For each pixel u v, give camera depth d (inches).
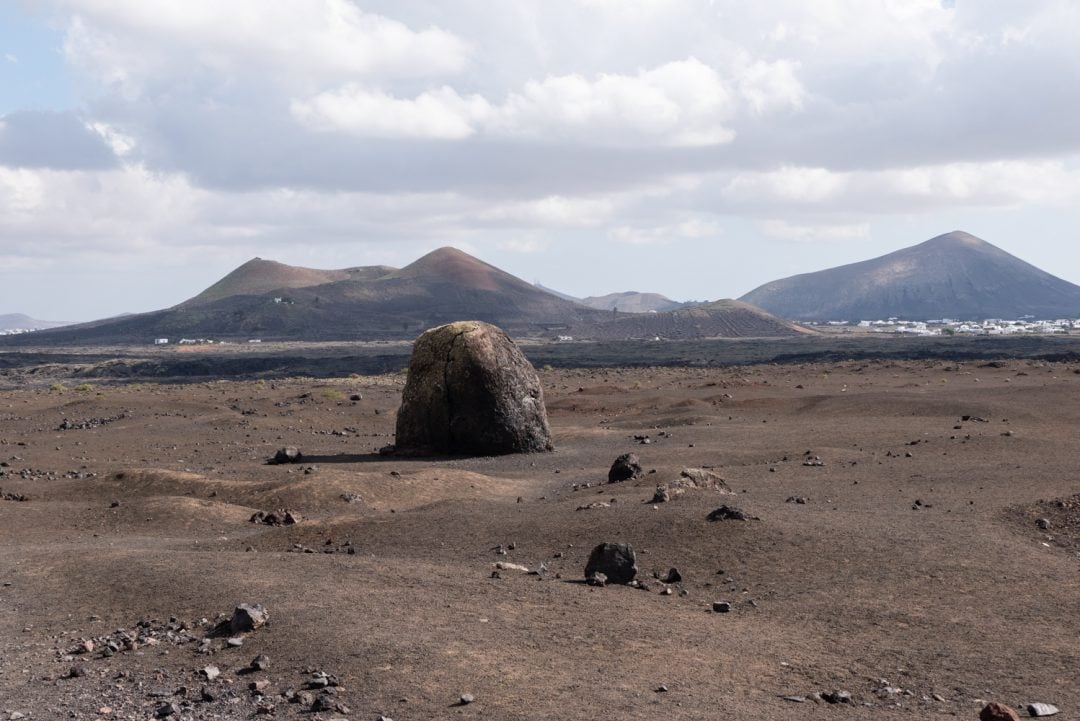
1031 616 667.4
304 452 1943.9
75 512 1240.2
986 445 1573.6
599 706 486.3
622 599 719.7
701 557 836.0
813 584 751.7
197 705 509.7
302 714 487.5
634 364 7160.4
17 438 2127.2
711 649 593.6
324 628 620.7
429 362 1857.8
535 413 1865.2
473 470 1606.8
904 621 658.2
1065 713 488.4
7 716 509.4
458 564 858.8
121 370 7647.6
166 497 1286.9
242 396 3137.3
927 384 3110.2
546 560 870.4
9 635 668.1
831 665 568.4
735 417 2320.4
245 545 1021.2
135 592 749.3
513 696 500.1
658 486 1098.7
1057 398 2269.9
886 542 861.8
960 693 521.3
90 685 555.8
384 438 2230.6
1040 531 943.0
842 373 4060.0
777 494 1159.6
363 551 954.1
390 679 528.4
